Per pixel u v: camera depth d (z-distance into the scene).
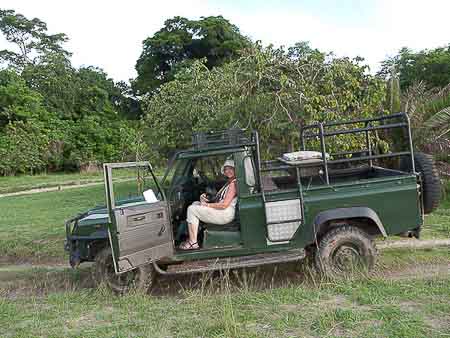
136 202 6.02
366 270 5.71
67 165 36.97
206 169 6.31
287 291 5.40
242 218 5.82
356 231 5.77
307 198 5.79
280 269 6.52
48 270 7.45
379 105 10.16
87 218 6.20
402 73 28.27
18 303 5.73
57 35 50.50
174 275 6.62
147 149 13.37
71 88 41.84
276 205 5.76
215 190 6.51
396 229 5.79
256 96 8.81
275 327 4.40
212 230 5.97
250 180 5.89
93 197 16.75
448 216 9.29
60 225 10.63
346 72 8.94
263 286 5.93
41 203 15.94
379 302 4.89
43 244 8.87
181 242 6.21
